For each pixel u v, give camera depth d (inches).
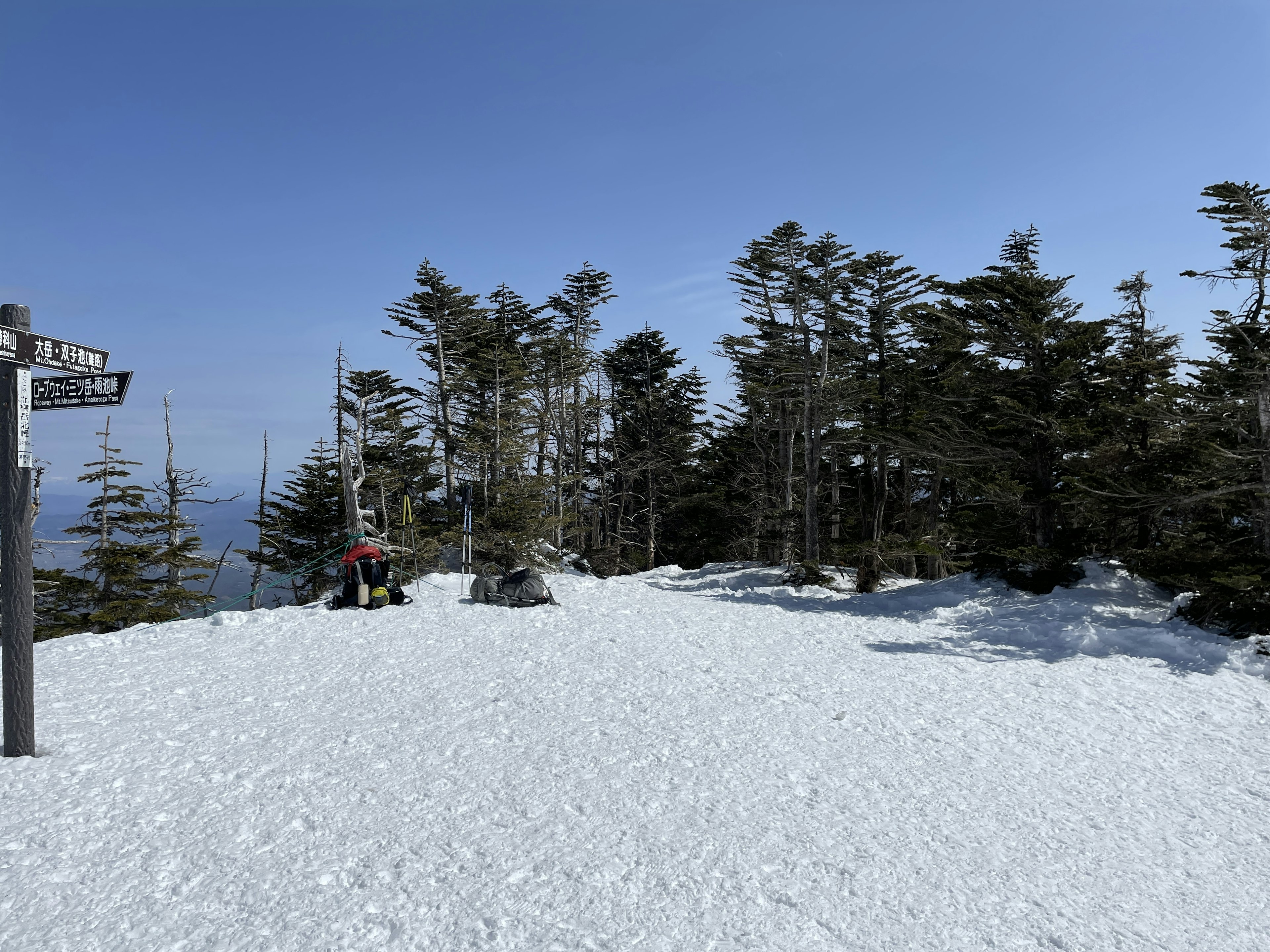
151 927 139.1
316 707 281.1
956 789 219.1
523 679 326.0
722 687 322.3
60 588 1123.3
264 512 1525.6
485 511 1138.7
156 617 1118.4
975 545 814.5
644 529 1685.5
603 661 362.0
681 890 155.3
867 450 1063.6
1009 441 686.5
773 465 1392.7
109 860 163.3
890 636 472.4
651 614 530.9
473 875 158.9
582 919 143.9
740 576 993.5
